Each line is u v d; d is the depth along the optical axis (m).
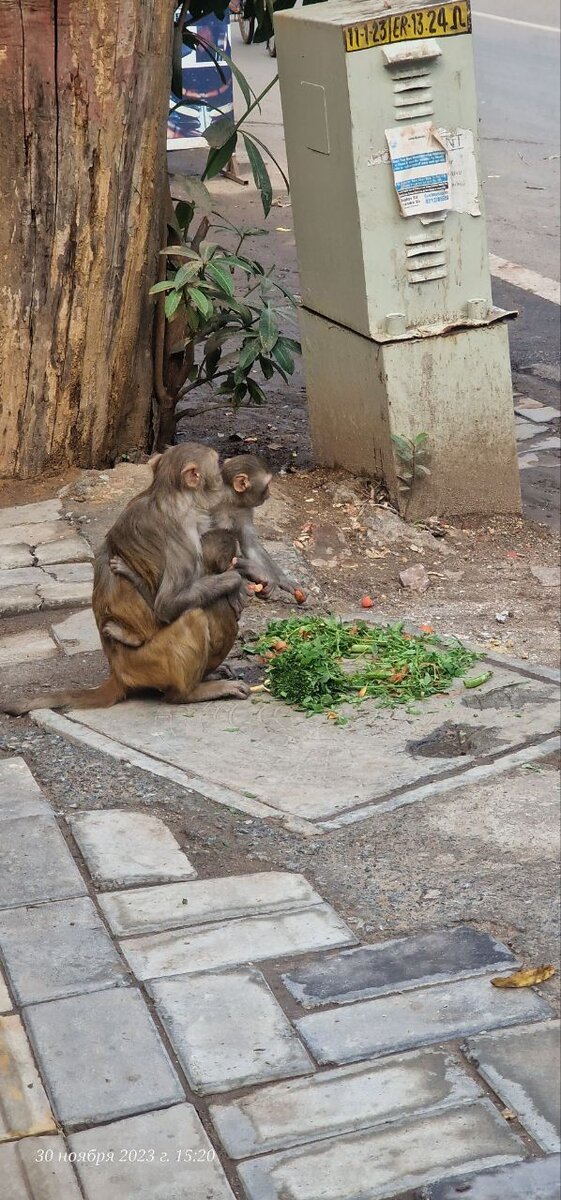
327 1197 3.29
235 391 9.27
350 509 8.16
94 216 7.87
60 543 7.58
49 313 8.00
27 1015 3.89
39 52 7.46
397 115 7.54
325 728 5.71
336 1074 3.69
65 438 8.45
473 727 5.70
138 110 7.80
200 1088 3.62
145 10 7.61
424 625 6.91
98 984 4.02
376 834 4.87
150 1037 3.80
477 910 4.43
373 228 7.70
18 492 8.33
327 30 7.43
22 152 7.64
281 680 6.04
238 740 5.59
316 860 4.73
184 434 10.03
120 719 5.80
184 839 4.86
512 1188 3.31
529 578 7.74
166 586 5.59
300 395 11.09
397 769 5.33
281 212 15.38
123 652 5.79
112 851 4.73
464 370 8.07
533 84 20.84
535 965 4.16
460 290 8.00
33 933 4.26
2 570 7.24
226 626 5.89
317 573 7.54
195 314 8.37
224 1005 3.94
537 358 11.56
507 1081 3.66
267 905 4.43
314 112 7.82
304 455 9.57
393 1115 3.55
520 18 25.31
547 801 5.06
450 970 4.12
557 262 13.76
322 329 8.47
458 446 8.21
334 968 4.13
